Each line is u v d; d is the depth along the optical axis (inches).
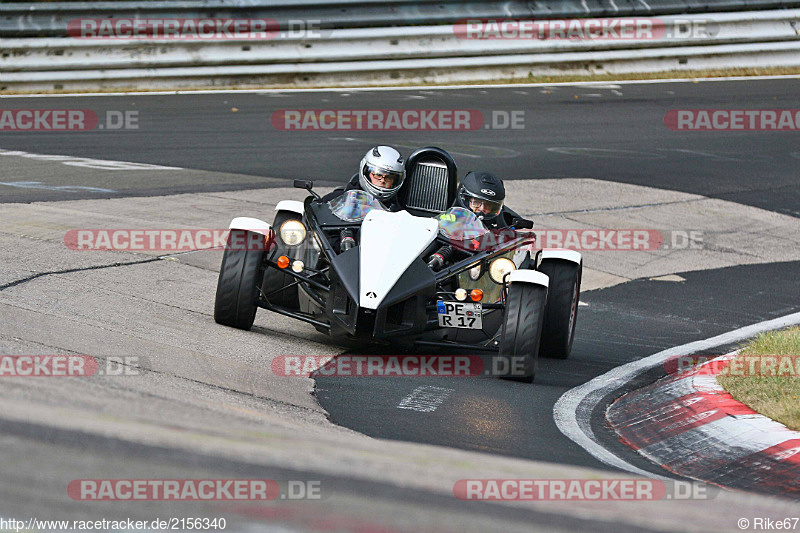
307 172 2105.1
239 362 895.1
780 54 3710.6
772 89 3417.8
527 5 3422.7
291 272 1032.2
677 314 1406.3
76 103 2797.7
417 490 533.6
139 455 520.4
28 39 2903.5
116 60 2997.0
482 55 3371.1
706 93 3341.5
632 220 1977.1
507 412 853.2
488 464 643.5
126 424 577.3
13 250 1229.1
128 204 1681.8
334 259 994.7
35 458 494.9
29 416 562.3
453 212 1128.8
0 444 506.6
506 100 3110.2
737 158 2586.1
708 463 749.9
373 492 514.6
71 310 981.2
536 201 2032.5
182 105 2827.3
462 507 511.5
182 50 3061.0
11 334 835.4
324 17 3206.2
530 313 971.9
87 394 650.2
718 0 3617.1
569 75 3476.9
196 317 1052.5
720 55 3644.2
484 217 1154.0
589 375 1056.8
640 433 835.4
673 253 1788.9
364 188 1158.3
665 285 1584.6
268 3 3149.6
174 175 1998.0
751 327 1349.7
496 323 1114.7
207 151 2263.8
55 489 462.3
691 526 531.5
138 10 3006.9
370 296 935.7
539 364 1098.7
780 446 764.6
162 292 1146.7
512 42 3400.6
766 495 673.0
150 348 879.7
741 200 2203.5
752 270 1727.4
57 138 2342.5
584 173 2314.2
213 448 553.6
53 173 1930.4
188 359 866.8
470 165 2263.8
